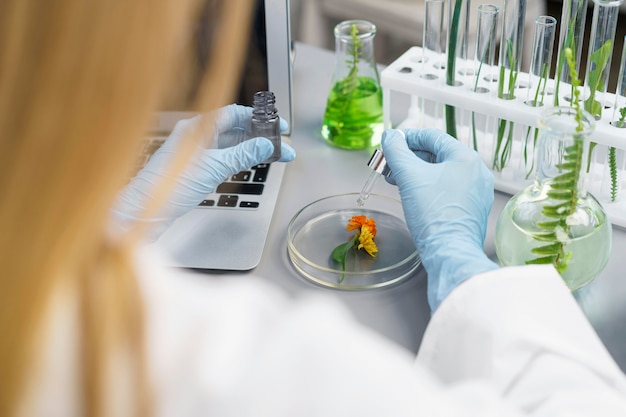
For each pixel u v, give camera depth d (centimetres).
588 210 90
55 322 37
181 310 42
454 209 98
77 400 37
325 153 126
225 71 33
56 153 29
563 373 66
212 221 109
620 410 62
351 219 105
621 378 69
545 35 104
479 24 107
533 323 71
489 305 73
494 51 110
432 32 114
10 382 33
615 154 103
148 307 38
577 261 90
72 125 29
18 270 31
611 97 111
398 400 42
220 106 33
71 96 29
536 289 74
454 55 110
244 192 114
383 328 93
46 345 37
